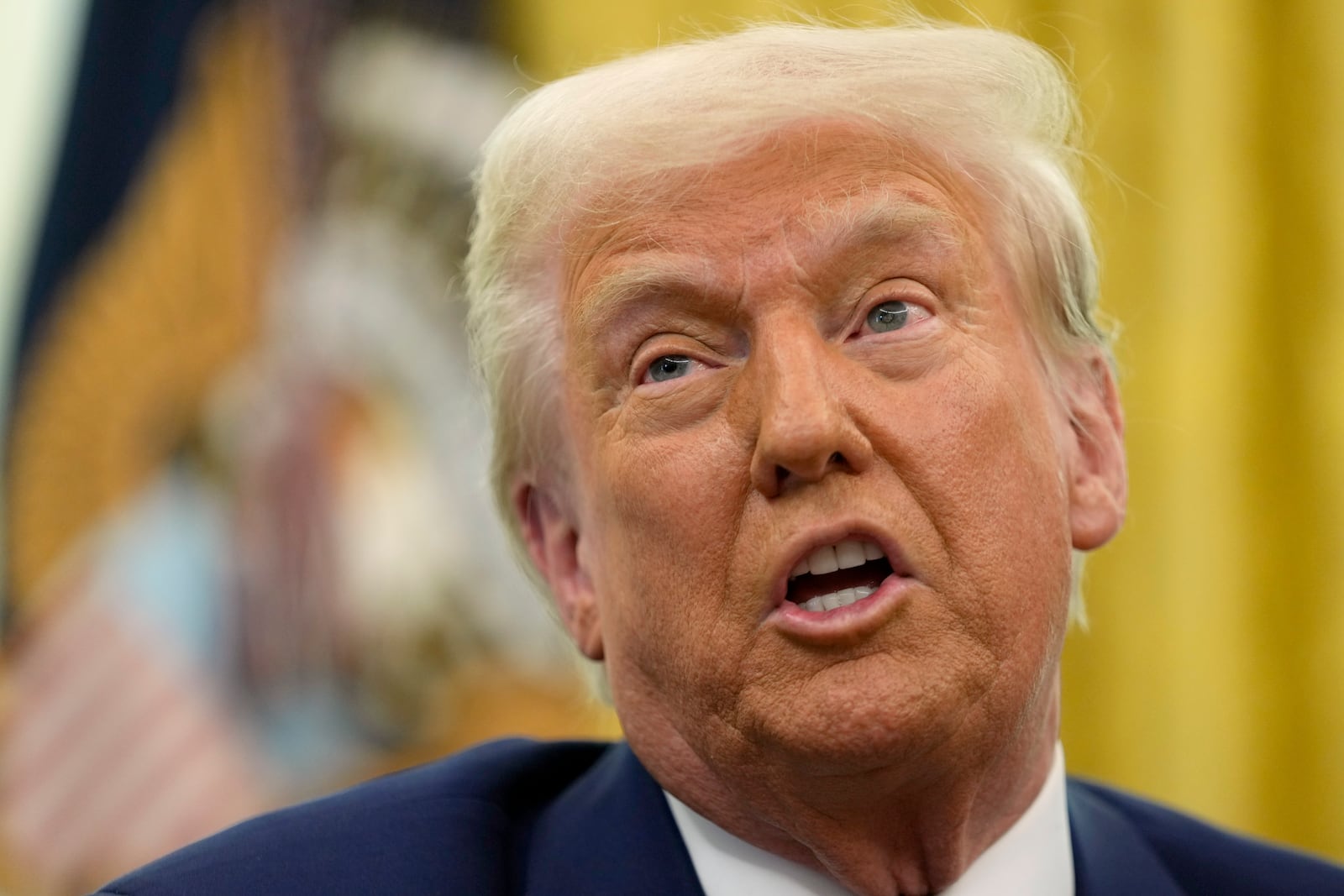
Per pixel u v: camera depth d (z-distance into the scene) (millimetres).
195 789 3842
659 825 1652
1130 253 3791
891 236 1527
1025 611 1474
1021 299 1669
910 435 1456
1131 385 3783
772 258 1496
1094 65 3795
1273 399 3730
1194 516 3717
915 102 1586
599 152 1583
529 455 1793
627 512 1532
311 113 4078
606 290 1558
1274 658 3662
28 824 3830
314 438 3969
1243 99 3787
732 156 1524
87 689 3896
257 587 3922
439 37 4074
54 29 4188
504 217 1729
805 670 1417
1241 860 1831
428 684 3848
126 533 3953
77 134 4109
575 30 4031
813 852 1571
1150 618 3729
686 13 3945
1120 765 3703
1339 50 3734
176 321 4031
